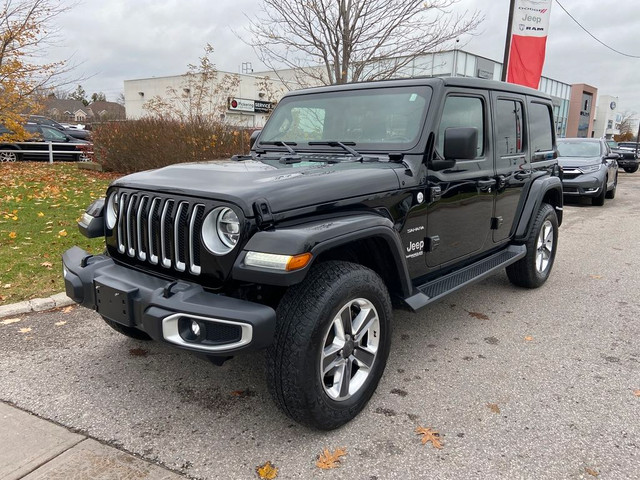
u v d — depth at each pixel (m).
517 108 4.61
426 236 3.42
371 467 2.45
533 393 3.16
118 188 3.02
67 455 2.49
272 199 2.44
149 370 3.38
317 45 9.48
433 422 2.83
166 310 2.39
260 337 2.29
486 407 2.99
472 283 3.81
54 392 3.08
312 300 2.47
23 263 5.23
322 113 3.85
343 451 2.56
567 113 47.94
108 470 2.39
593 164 11.97
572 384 3.28
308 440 2.65
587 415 2.91
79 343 3.75
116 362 3.47
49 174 13.45
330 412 2.62
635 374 3.42
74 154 18.62
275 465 2.45
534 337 4.05
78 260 3.03
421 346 3.87
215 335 2.38
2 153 17.23
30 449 2.53
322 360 2.55
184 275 2.62
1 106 14.84
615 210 11.60
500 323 4.35
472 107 3.87
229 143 13.68
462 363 3.57
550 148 5.51
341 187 2.75
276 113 4.25
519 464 2.47
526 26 11.00
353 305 2.77
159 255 2.72
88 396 3.05
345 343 2.70
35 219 7.42
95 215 3.23
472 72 18.19
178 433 2.70
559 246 7.55
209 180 2.68
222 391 3.14
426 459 2.51
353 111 3.69
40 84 15.50
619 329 4.23
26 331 3.92
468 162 3.83
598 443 2.64
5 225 6.98
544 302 4.91
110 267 2.92
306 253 2.31
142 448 2.57
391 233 2.84
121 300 2.58
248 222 2.37
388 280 3.13
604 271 6.09
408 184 3.17
